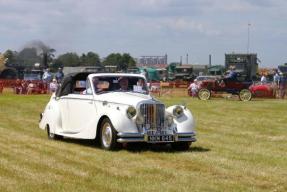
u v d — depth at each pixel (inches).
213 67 2672.2
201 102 1124.5
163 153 448.5
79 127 509.0
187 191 306.0
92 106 490.9
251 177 347.6
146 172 360.8
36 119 774.5
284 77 1413.6
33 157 421.1
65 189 309.4
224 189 311.7
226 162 402.3
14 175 349.4
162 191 306.0
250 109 945.5
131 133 453.4
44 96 1289.4
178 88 1614.2
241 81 1250.0
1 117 803.4
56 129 541.6
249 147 495.2
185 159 416.2
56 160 406.6
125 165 387.5
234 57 2011.6
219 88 1252.5
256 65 2078.0
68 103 527.5
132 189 310.2
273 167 383.9
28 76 1969.7
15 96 1290.6
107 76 511.5
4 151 453.1
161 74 2508.6
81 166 381.1
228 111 906.1
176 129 466.0
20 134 593.0
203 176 348.8
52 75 1625.2
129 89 514.0
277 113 870.4
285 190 312.7
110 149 461.7
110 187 314.3
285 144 521.0
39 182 327.9
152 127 460.4
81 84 538.9
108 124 465.1
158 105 463.2
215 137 574.2
